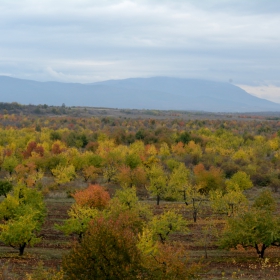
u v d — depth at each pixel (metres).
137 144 108.19
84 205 46.75
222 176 77.38
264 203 53.12
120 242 24.58
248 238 38.38
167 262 25.56
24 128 146.38
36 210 45.06
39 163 82.56
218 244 42.22
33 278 26.59
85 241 24.84
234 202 51.72
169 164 85.56
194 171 78.56
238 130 174.12
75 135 126.25
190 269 26.80
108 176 79.25
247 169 84.06
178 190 61.78
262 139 132.12
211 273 34.88
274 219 39.59
